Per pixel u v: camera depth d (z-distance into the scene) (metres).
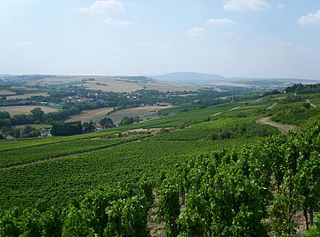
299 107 136.50
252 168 48.44
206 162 61.56
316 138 54.78
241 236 31.05
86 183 80.12
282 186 42.12
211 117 168.12
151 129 160.12
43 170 94.38
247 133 117.94
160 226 47.88
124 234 33.97
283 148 49.31
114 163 98.50
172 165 84.06
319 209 36.56
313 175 37.12
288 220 34.53
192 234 33.22
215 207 34.44
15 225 37.22
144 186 52.84
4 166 103.44
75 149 124.44
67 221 34.53
